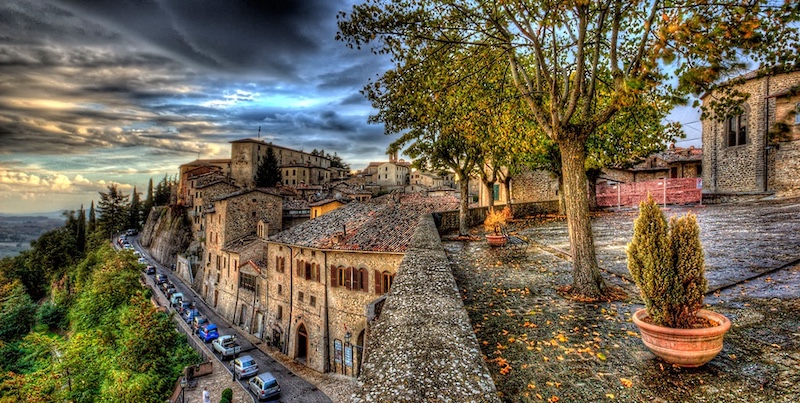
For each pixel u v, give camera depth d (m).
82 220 88.12
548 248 13.23
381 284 22.83
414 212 27.56
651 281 4.34
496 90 11.70
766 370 4.25
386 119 14.45
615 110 7.24
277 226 44.66
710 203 26.70
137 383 21.78
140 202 112.44
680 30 5.45
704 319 4.45
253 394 23.03
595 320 6.21
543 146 20.56
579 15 7.27
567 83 8.89
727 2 6.07
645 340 4.47
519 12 8.25
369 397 2.73
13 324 43.62
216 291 43.47
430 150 18.06
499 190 43.34
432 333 3.88
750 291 7.12
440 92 10.55
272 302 32.31
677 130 17.05
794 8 5.05
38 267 67.75
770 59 6.64
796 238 11.39
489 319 6.53
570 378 4.36
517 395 4.05
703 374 4.25
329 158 120.56
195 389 24.06
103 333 27.20
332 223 29.97
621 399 3.86
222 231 41.84
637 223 4.55
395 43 10.02
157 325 25.55
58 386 23.45
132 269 41.25
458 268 10.77
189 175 76.44
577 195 7.80
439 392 2.74
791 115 5.67
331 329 25.83
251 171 81.31
